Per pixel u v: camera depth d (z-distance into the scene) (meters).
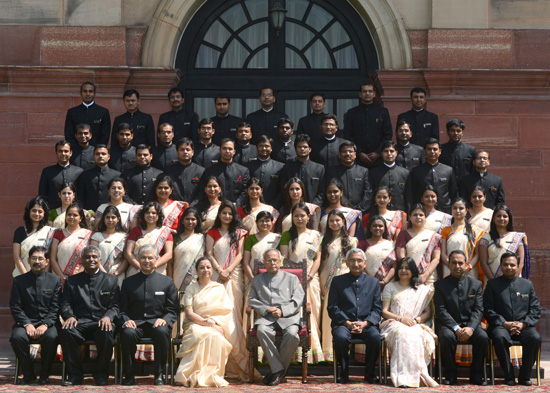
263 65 12.31
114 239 9.38
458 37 11.97
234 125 10.97
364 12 12.12
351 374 9.16
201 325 8.80
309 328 8.92
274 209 9.85
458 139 10.60
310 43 12.34
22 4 11.90
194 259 9.38
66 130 10.85
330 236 9.52
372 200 10.05
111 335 8.59
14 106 11.78
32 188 11.75
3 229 11.70
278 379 8.59
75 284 8.90
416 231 9.62
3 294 11.54
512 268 9.04
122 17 11.97
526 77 11.83
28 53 11.88
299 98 12.30
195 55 12.28
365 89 10.95
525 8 12.02
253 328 8.79
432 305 9.12
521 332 8.83
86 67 11.70
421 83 11.88
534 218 11.86
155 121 11.86
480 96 11.88
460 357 9.24
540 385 8.68
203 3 12.25
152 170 10.09
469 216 10.06
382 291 9.32
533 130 11.91
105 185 10.01
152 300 8.86
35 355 9.12
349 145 10.13
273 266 8.98
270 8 11.75
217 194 9.73
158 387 8.38
